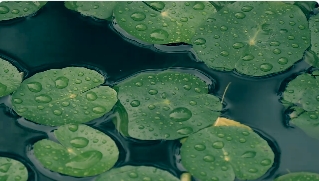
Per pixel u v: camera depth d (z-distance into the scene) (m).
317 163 1.30
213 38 1.38
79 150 1.29
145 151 1.30
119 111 1.32
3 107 1.33
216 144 1.29
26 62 1.38
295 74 1.37
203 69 1.38
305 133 1.32
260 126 1.33
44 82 1.34
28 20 1.42
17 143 1.30
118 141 1.31
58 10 1.43
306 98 1.35
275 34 1.38
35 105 1.32
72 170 1.27
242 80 1.37
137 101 1.33
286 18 1.40
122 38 1.41
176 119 1.31
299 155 1.31
